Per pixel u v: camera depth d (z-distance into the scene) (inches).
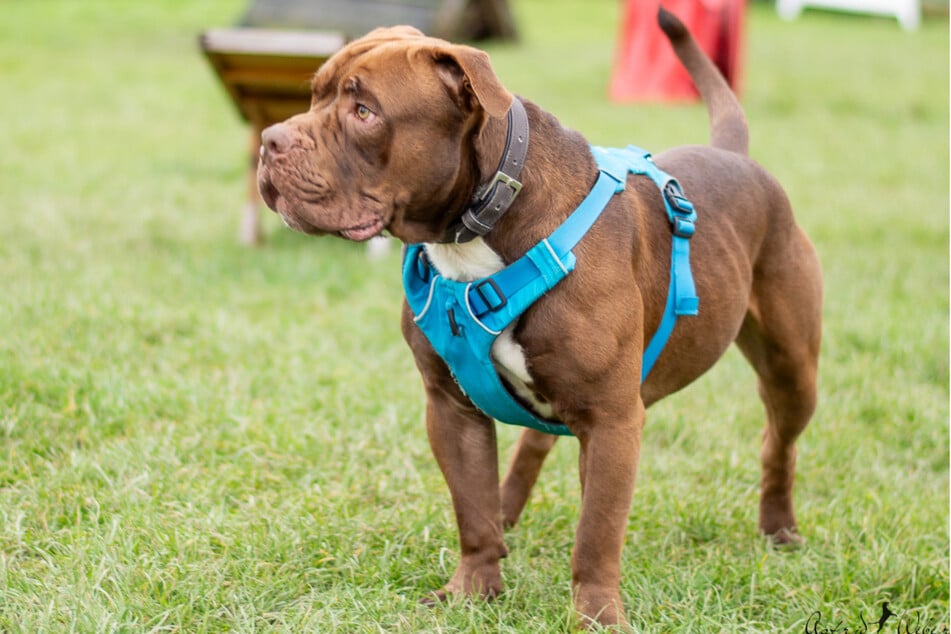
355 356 245.6
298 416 209.6
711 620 148.3
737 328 162.9
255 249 329.1
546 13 1235.2
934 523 185.9
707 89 188.9
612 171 144.5
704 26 681.0
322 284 297.7
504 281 133.0
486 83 122.2
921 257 347.3
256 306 278.1
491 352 136.4
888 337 273.9
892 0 1330.0
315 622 141.0
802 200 418.0
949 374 258.8
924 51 996.6
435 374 146.6
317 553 160.2
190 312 257.4
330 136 130.3
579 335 133.8
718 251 156.9
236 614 144.0
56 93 593.6
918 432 226.4
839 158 509.7
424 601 151.6
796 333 169.5
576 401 137.3
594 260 135.5
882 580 165.8
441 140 129.3
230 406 208.5
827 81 772.6
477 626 144.5
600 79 747.4
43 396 206.5
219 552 159.9
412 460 197.3
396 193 130.6
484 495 151.6
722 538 179.8
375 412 215.8
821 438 219.3
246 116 334.0
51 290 260.4
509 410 143.2
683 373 159.5
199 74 697.0
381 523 171.8
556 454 205.6
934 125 618.5
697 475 204.2
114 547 154.9
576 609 141.8
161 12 1007.0
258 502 176.7
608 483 138.2
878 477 205.2
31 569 151.5
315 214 129.8
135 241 321.1
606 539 140.0
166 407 208.4
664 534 177.9
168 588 146.2
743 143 180.7
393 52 129.9
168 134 513.0
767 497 182.4
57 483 176.1
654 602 153.9
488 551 153.3
